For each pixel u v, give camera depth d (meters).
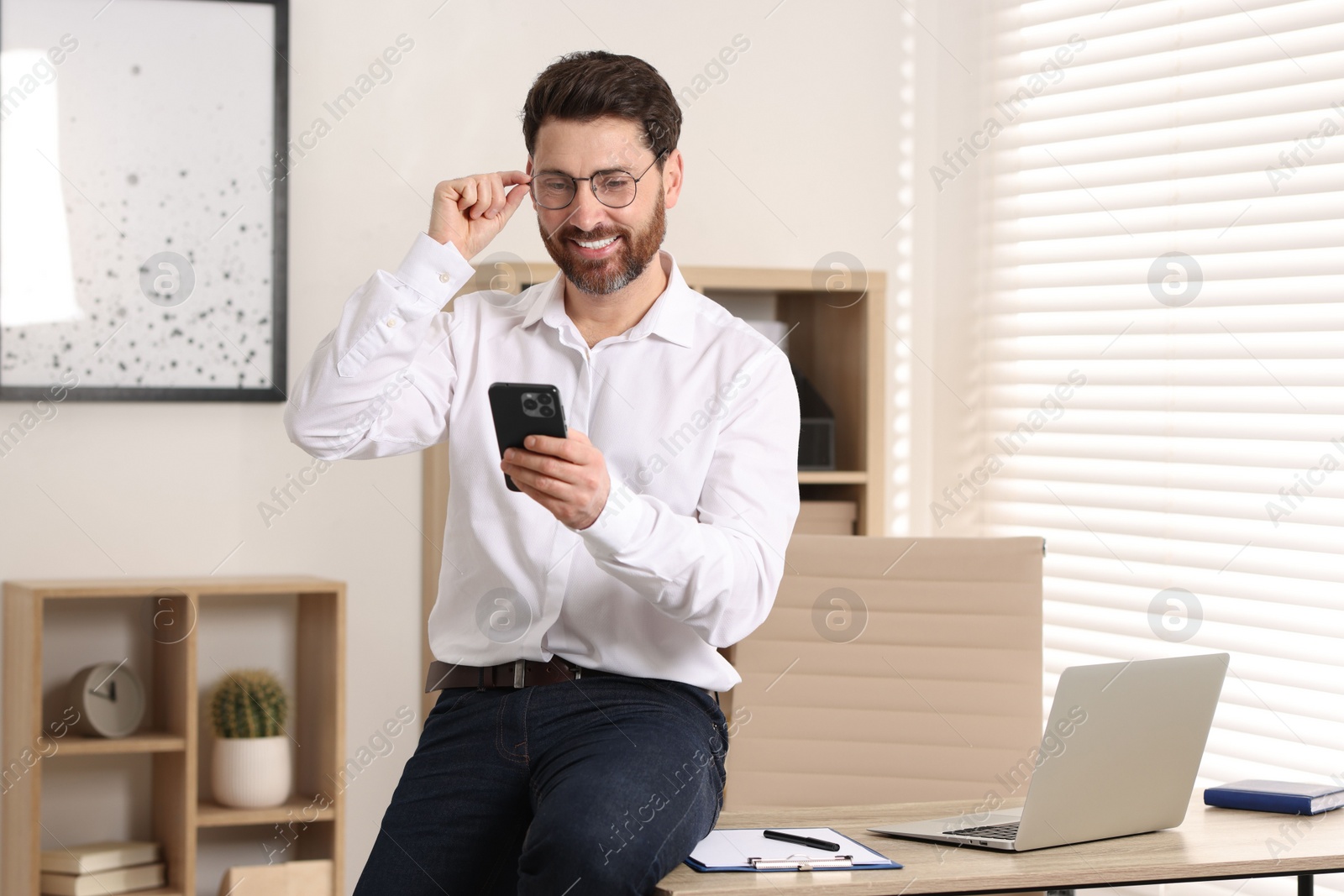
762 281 3.62
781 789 2.82
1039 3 3.76
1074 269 3.64
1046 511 3.70
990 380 3.89
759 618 2.07
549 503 1.81
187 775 3.20
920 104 4.12
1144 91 3.46
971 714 2.81
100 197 3.40
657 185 2.24
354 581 3.62
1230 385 3.19
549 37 3.77
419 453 3.67
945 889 1.74
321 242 3.60
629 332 2.29
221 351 3.50
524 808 2.09
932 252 4.08
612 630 2.14
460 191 2.22
